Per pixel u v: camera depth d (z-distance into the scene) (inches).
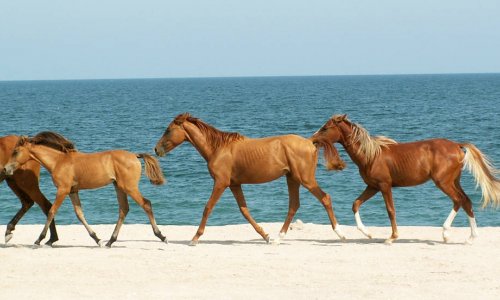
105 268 453.4
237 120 2785.4
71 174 528.1
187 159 1423.5
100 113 3321.9
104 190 1023.0
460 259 478.9
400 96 5167.3
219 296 384.5
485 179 528.1
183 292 394.6
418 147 535.5
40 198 553.0
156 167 534.9
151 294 389.7
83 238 598.9
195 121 550.0
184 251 515.5
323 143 542.6
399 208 903.7
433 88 7278.5
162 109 3713.1
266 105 4094.5
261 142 540.7
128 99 5339.6
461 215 862.5
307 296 383.2
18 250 524.1
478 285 406.9
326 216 862.5
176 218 868.0
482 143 1724.9
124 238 598.9
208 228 652.1
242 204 556.1
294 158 536.4
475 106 3516.2
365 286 406.0
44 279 426.6
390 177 538.9
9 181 562.6
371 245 539.8
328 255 495.8
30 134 2145.7
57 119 2864.2
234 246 541.3
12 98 5708.7
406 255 493.4
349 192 1013.8
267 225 661.9
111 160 529.3
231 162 540.4
